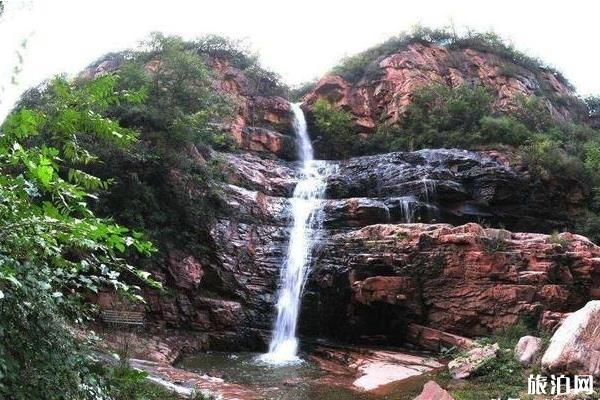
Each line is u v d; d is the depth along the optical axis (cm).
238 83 2900
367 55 3344
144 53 2205
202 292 1534
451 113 2717
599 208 2278
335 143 2842
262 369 1185
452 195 2027
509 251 1427
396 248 1529
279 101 2934
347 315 1545
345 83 3164
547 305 1322
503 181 2062
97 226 289
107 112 1559
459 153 2225
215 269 1573
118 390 476
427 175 2059
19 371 328
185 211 1566
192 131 1756
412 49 3322
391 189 2072
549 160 2259
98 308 478
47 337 351
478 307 1366
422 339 1396
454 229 1513
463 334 1376
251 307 1577
